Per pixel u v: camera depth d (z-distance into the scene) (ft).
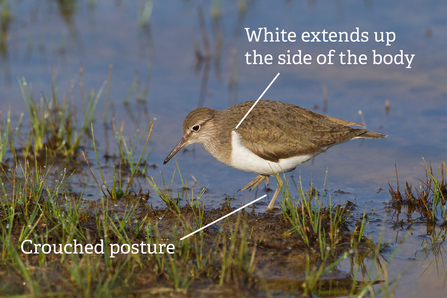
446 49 64.13
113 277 29.17
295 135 39.65
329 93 58.75
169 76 63.46
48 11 79.66
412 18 71.51
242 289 29.04
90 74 63.21
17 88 59.72
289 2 79.61
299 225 34.55
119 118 55.62
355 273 30.78
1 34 71.56
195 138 42.63
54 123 49.80
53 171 45.96
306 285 29.27
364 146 50.70
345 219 37.40
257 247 33.53
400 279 30.83
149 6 76.43
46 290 28.55
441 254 33.45
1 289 28.53
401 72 62.49
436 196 38.29
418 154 47.47
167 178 45.62
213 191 43.42
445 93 57.21
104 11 80.48
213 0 76.07
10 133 50.39
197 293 28.71
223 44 69.51
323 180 44.83
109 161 48.44
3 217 36.06
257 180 44.09
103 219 34.65
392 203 40.37
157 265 30.50
